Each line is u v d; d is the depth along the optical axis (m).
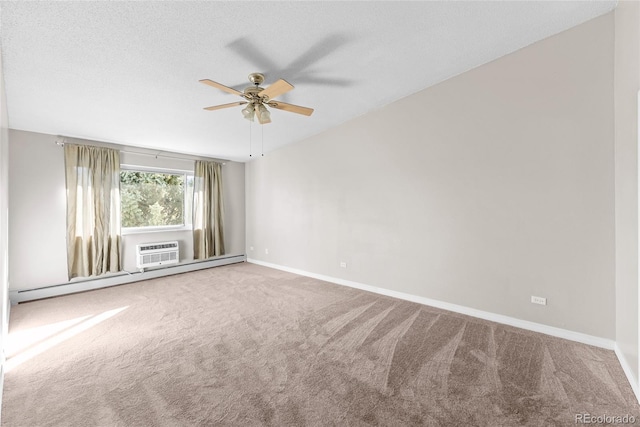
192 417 1.54
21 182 3.56
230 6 1.74
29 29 1.81
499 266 2.71
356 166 3.91
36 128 3.57
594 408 1.59
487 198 2.76
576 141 2.28
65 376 1.92
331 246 4.31
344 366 2.02
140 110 3.14
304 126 4.11
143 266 4.43
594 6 2.05
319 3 1.77
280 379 1.88
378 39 2.20
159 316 2.99
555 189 2.39
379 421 1.51
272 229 5.41
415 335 2.48
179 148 4.80
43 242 3.70
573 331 2.34
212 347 2.31
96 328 2.70
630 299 1.85
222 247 5.64
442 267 3.10
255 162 5.79
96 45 2.01
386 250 3.61
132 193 4.64
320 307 3.22
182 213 5.27
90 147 4.02
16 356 2.18
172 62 2.28
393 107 3.46
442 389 1.76
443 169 3.05
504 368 1.97
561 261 2.38
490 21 2.10
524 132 2.53
